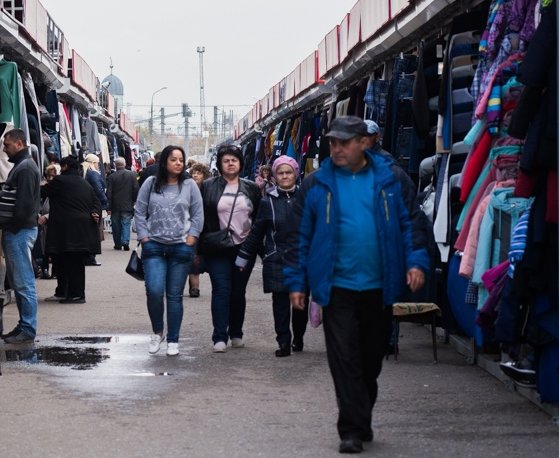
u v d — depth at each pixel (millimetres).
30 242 11992
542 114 7348
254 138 38094
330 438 7281
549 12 7207
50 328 13312
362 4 15617
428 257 6934
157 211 10969
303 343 11930
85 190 16016
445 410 8227
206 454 6820
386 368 10250
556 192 7332
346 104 17141
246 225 11289
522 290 7648
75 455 6789
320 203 6945
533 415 8031
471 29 10820
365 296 6957
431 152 12344
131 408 8305
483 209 9227
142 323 13828
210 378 9727
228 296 11398
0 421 7793
